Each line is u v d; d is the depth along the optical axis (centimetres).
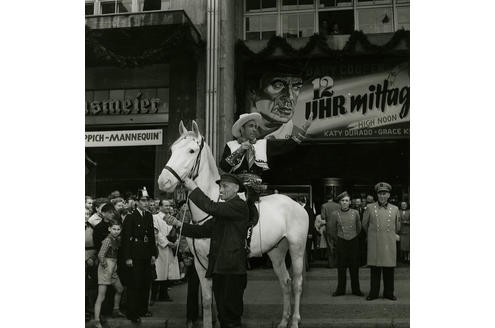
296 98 828
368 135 793
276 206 499
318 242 613
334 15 848
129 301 556
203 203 413
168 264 622
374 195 753
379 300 564
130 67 799
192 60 827
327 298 580
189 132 470
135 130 780
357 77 808
